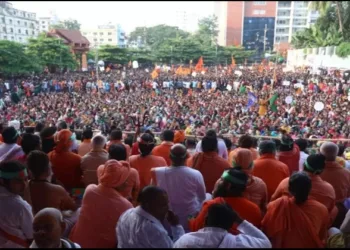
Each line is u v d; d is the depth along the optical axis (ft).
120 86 81.25
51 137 15.81
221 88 84.28
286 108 49.19
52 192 9.80
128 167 9.16
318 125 37.14
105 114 49.73
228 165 12.28
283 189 9.45
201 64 87.10
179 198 10.25
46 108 47.16
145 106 60.18
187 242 6.93
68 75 64.80
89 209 8.56
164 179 10.34
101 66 89.35
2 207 8.63
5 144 13.82
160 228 7.27
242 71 76.95
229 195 8.55
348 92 44.24
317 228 7.67
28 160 9.86
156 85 91.04
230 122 45.98
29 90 50.19
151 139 12.78
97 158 13.14
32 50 53.67
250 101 57.77
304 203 7.80
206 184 12.21
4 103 43.39
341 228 8.62
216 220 7.08
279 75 58.23
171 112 56.54
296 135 34.73
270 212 7.93
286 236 7.63
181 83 91.40
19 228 8.76
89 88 69.36
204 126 41.42
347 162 14.93
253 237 7.23
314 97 48.21
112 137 16.93
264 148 12.16
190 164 12.48
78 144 17.92
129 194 10.31
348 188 11.39
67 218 10.00
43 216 7.03
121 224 7.47
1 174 8.70
